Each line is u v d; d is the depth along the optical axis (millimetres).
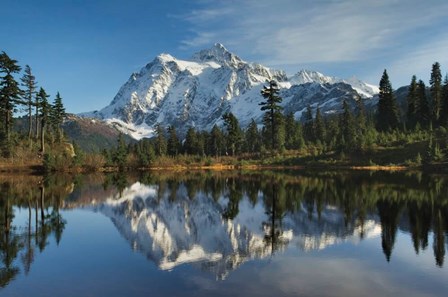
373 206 29047
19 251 17547
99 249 17969
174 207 31078
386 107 103125
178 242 19281
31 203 32781
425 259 15836
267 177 58031
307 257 16281
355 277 13734
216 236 20516
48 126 93250
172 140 130875
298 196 35250
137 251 17562
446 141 78438
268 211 28078
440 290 12555
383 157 80812
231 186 45812
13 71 72500
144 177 63250
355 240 19078
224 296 12031
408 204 29641
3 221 24938
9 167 71062
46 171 73312
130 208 30594
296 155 90750
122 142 107500
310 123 131000
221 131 133375
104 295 12211
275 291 12438
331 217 25094
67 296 12180
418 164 73312
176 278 13742
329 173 64125
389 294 12234
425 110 99875
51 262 15789
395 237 19547
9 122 74938
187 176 64625
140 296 12086
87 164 82062
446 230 20969
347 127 102875
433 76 100312
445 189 38938
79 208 30516
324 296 12070
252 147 126688
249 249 17734
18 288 12906
